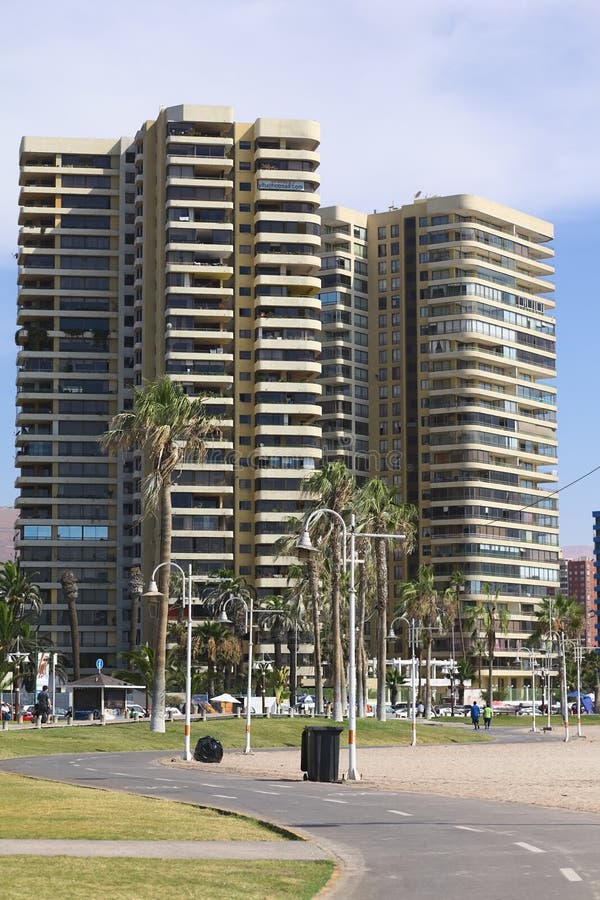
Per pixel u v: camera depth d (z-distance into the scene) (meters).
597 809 34.56
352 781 46.78
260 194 193.88
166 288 189.50
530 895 18.78
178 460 83.94
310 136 196.88
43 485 196.62
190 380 185.88
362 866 22.53
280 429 188.88
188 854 23.77
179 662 150.12
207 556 181.75
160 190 193.88
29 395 196.88
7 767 53.81
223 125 194.25
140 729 83.19
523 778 51.28
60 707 123.38
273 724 93.62
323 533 102.69
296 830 28.47
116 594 193.62
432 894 19.12
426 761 67.62
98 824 28.58
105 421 197.88
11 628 112.62
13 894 18.19
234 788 42.47
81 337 199.62
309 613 138.50
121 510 195.75
